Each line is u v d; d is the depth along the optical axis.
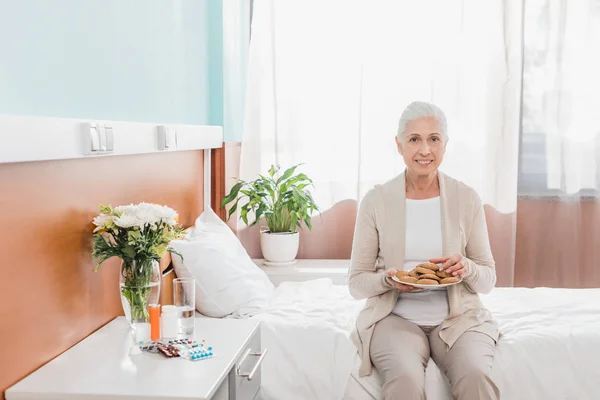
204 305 2.64
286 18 3.95
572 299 2.88
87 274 1.99
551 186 4.00
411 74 3.93
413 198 2.52
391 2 3.90
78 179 1.93
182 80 3.00
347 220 4.09
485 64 3.90
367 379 2.29
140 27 2.44
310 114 3.99
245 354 1.96
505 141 3.90
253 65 3.93
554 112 3.96
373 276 2.41
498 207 3.93
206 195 3.40
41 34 1.72
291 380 2.34
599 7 3.90
